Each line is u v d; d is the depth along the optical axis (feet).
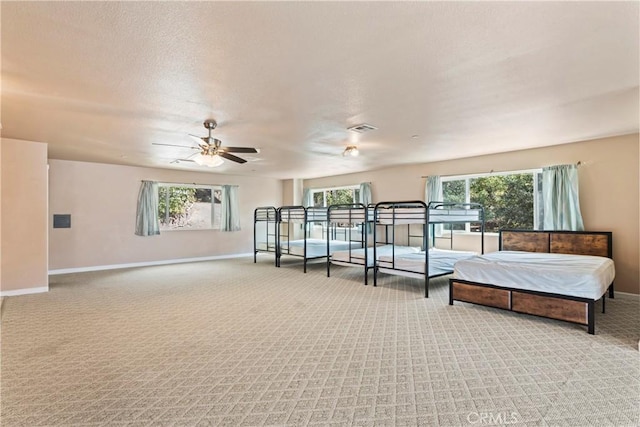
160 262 25.52
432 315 12.30
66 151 18.30
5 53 7.18
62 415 6.30
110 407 6.56
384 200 25.26
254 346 9.52
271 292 16.06
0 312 12.84
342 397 6.88
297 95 9.82
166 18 5.92
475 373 7.88
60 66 7.82
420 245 22.88
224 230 28.45
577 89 9.41
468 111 11.39
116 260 23.53
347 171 26.86
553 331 10.58
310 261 26.91
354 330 10.78
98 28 6.23
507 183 19.24
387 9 5.67
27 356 8.87
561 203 16.53
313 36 6.56
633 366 8.20
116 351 9.19
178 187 26.68
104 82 8.77
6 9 5.58
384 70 8.14
